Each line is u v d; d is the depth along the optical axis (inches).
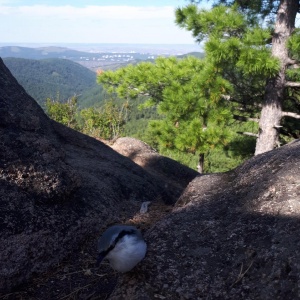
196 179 39.3
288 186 30.1
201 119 105.4
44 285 30.0
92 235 36.3
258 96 107.0
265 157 36.4
